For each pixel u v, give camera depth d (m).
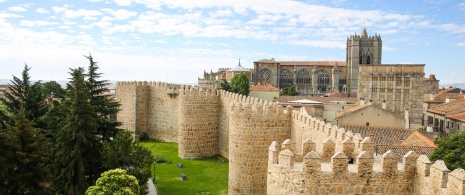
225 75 174.38
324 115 78.44
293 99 104.62
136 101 76.75
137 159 39.53
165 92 74.69
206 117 59.91
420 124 95.00
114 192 29.73
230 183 39.88
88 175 42.25
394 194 20.44
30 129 35.12
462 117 69.44
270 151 22.58
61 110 43.12
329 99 107.38
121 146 39.62
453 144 38.94
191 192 43.12
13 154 33.53
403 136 51.75
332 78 196.25
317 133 31.20
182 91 59.03
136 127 77.06
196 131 59.22
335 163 20.20
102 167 42.00
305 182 20.27
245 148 38.25
